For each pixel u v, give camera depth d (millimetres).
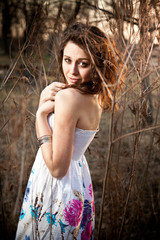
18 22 1669
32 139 1640
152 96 1740
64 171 1084
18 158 1849
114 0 1238
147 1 1232
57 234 1151
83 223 1271
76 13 1825
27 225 1224
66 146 1057
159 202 2049
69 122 1055
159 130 1735
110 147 1061
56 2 1802
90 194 1311
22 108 1298
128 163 1941
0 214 1860
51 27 1621
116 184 1687
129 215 2068
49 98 1164
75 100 1068
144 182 1850
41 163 1213
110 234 1759
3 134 1659
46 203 1167
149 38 1340
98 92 1138
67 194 1158
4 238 1769
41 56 1547
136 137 1439
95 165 2688
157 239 1919
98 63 1123
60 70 1368
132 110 1354
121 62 1158
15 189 1841
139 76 1292
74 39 1106
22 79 1406
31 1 1645
